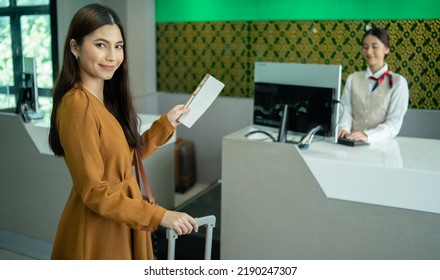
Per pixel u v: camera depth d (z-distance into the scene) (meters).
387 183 2.42
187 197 4.93
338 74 2.68
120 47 1.54
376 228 2.51
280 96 2.91
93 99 1.51
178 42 5.32
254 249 2.86
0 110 4.14
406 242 2.45
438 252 2.39
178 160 5.04
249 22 4.91
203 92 1.80
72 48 1.52
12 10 4.60
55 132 1.55
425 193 2.35
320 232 2.65
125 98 1.66
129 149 1.66
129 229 1.63
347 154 2.68
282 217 2.75
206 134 5.28
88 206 1.45
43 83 4.77
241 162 2.81
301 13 4.67
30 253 3.60
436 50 4.18
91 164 1.43
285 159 2.68
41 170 3.44
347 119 3.49
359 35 4.45
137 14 5.10
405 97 3.29
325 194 2.60
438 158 2.59
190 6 5.18
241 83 5.08
